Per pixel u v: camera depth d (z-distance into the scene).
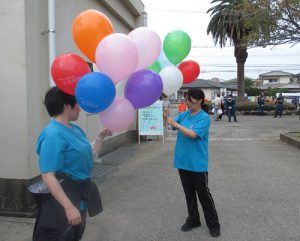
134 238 4.32
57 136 2.52
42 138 2.55
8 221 4.80
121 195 6.04
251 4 12.37
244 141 12.60
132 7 11.50
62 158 2.53
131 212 5.20
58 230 2.56
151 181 6.94
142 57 3.31
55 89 2.69
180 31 4.01
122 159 9.18
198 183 4.24
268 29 12.33
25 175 4.93
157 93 3.21
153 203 5.60
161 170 7.91
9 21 4.84
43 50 5.36
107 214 5.12
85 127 7.83
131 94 3.15
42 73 5.33
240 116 27.91
